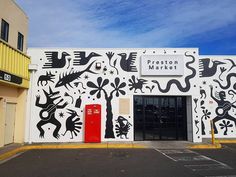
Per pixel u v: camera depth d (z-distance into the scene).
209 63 16.34
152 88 14.33
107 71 14.34
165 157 10.12
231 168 8.21
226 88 16.23
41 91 14.08
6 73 10.92
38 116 13.94
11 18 13.61
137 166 8.50
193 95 14.31
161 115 14.68
